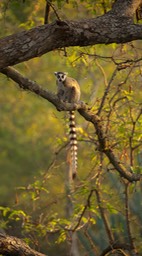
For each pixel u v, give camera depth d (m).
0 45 9.41
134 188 12.83
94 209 13.72
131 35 9.98
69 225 14.76
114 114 13.26
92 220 14.04
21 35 9.48
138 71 13.09
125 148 12.98
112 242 13.78
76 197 13.88
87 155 15.25
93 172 15.05
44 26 9.54
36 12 14.53
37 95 12.13
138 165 13.95
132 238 13.48
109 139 12.66
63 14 12.41
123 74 13.19
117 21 9.99
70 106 11.60
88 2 13.47
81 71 14.21
